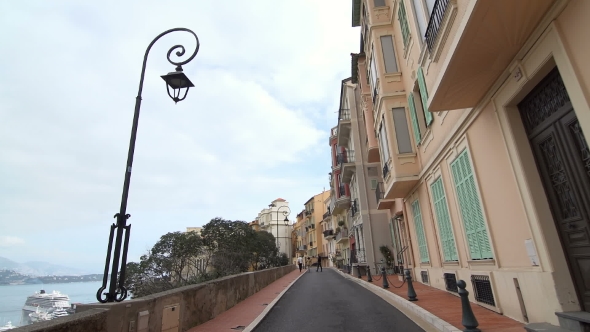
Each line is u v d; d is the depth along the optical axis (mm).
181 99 7285
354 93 28312
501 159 6477
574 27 4156
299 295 13789
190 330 7125
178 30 7137
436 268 11852
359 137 26844
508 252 6582
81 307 4664
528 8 4496
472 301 8484
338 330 6914
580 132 4691
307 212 81125
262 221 100312
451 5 5395
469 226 8445
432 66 7055
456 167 8898
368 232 24031
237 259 33094
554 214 5461
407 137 12852
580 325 4582
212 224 34500
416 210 14023
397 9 12836
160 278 26750
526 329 5230
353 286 16656
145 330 5383
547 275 5293
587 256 4812
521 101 5961
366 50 16469
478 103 7008
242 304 11195
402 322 7316
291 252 93188
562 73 4426
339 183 39562
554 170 5402
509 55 5473
